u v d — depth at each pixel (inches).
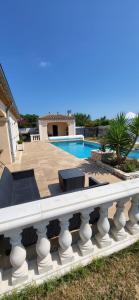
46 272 63.1
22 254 57.2
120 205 76.0
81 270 66.9
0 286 57.7
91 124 1261.1
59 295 59.4
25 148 589.0
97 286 62.8
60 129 1323.8
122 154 268.8
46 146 645.3
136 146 503.5
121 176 223.8
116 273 68.0
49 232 70.0
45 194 172.4
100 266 69.5
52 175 242.7
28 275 61.2
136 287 62.5
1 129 326.0
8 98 312.3
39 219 53.0
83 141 910.4
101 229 73.5
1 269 64.9
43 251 61.0
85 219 67.6
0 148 328.5
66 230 64.4
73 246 76.5
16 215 50.7
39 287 60.1
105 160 295.6
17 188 140.9
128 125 257.4
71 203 59.2
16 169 291.6
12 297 55.2
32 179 162.2
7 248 61.6
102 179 221.8
